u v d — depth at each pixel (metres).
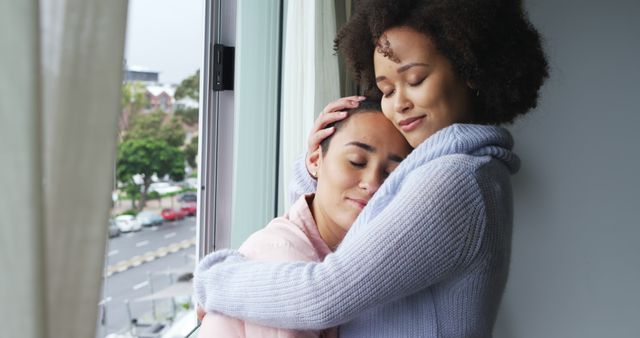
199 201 1.48
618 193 2.37
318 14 1.47
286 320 0.66
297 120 1.46
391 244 0.64
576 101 2.38
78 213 0.36
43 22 0.34
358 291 0.63
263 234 0.81
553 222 2.43
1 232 0.30
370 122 0.82
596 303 2.42
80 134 0.36
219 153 1.52
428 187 0.65
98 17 0.36
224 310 0.71
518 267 2.47
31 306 0.30
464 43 0.71
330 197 0.84
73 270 0.36
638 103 2.32
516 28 0.75
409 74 0.74
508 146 0.75
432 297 0.70
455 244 0.64
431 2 0.71
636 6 2.30
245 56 1.52
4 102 0.29
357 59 0.87
